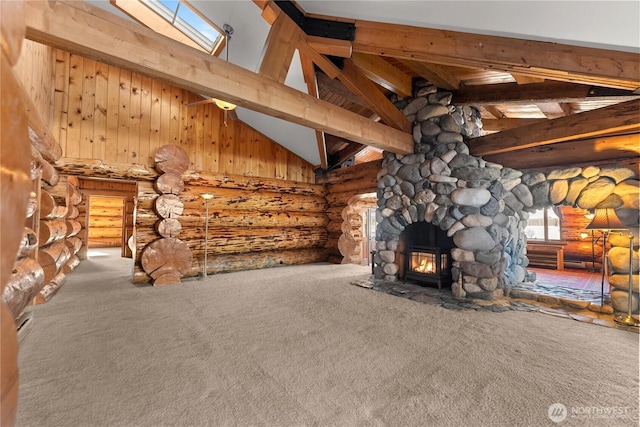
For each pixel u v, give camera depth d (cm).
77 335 259
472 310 341
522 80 380
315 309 343
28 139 59
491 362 215
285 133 645
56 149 391
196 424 149
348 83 396
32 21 172
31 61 330
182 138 556
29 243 245
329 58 377
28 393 171
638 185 298
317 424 149
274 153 697
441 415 156
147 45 216
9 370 52
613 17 206
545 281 466
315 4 309
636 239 303
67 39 183
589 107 457
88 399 167
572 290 399
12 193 55
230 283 485
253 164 658
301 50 339
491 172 403
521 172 390
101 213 1146
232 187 613
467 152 422
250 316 317
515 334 268
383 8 282
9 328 52
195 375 195
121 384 183
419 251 462
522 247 485
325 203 770
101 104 473
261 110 298
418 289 437
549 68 266
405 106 488
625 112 296
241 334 266
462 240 400
